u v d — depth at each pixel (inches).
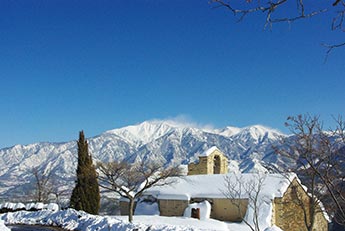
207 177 1973.4
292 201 1674.5
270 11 204.8
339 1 197.2
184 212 1817.2
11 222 1530.5
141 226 1059.3
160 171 1850.4
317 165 597.9
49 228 1336.1
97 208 1893.5
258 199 1658.5
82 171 1895.9
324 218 1759.4
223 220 1740.9
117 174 1708.9
